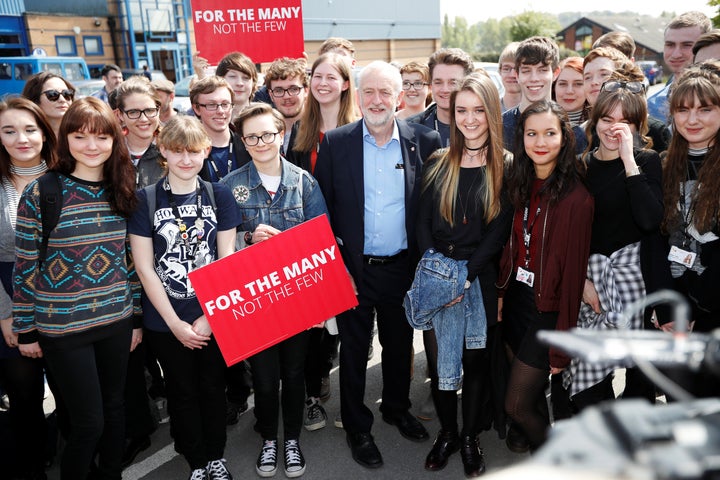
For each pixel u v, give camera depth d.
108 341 2.47
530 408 2.63
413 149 2.94
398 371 3.22
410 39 20.86
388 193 2.95
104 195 2.41
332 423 3.51
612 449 0.81
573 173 2.50
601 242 2.67
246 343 2.67
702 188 2.45
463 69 3.77
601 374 2.58
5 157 2.74
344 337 3.06
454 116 2.65
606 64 3.60
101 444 2.62
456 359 2.73
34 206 2.29
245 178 2.83
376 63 2.81
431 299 2.66
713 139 2.49
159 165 3.12
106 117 2.31
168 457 3.21
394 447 3.21
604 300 2.62
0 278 2.71
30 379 2.81
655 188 2.53
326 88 3.38
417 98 4.51
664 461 0.76
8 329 2.68
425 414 3.48
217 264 2.58
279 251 2.71
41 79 3.66
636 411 0.87
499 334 2.92
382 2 19.48
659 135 3.28
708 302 2.47
